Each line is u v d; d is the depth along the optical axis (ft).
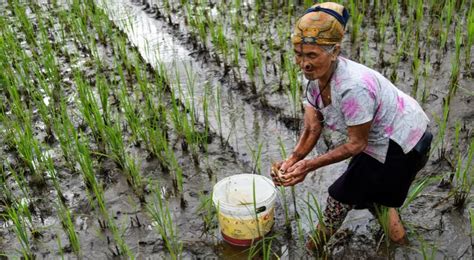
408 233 10.85
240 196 11.00
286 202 12.16
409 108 8.87
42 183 13.37
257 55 17.07
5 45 20.40
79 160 12.98
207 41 20.68
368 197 9.46
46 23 23.50
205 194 12.69
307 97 9.03
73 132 13.24
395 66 16.69
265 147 14.29
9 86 16.24
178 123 14.75
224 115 15.90
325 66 7.93
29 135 13.76
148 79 18.15
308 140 9.77
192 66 18.92
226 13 22.72
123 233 11.60
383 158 8.86
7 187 13.24
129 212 12.28
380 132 8.68
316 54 7.77
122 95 15.08
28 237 11.75
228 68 18.17
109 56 20.13
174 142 14.66
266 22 21.47
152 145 13.92
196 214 12.01
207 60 19.21
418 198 11.82
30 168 13.46
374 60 17.83
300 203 12.11
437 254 10.34
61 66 19.70
